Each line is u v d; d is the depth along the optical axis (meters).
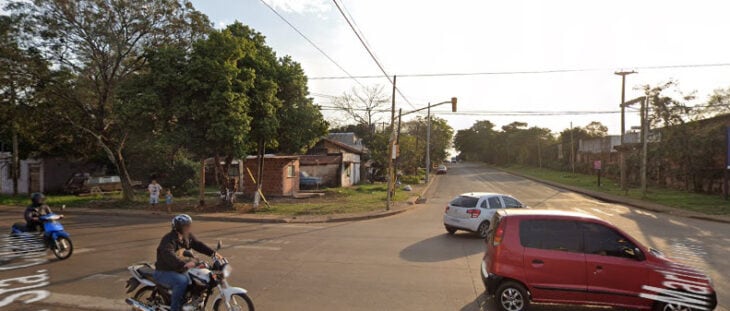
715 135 28.80
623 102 34.16
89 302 6.71
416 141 54.88
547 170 74.19
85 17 20.39
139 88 18.73
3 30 19.66
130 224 16.20
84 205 22.16
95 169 35.03
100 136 22.80
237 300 6.26
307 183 35.25
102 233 13.74
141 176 33.25
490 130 122.50
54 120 22.83
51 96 21.58
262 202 24.09
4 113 21.94
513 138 93.81
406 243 12.27
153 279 5.52
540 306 6.78
